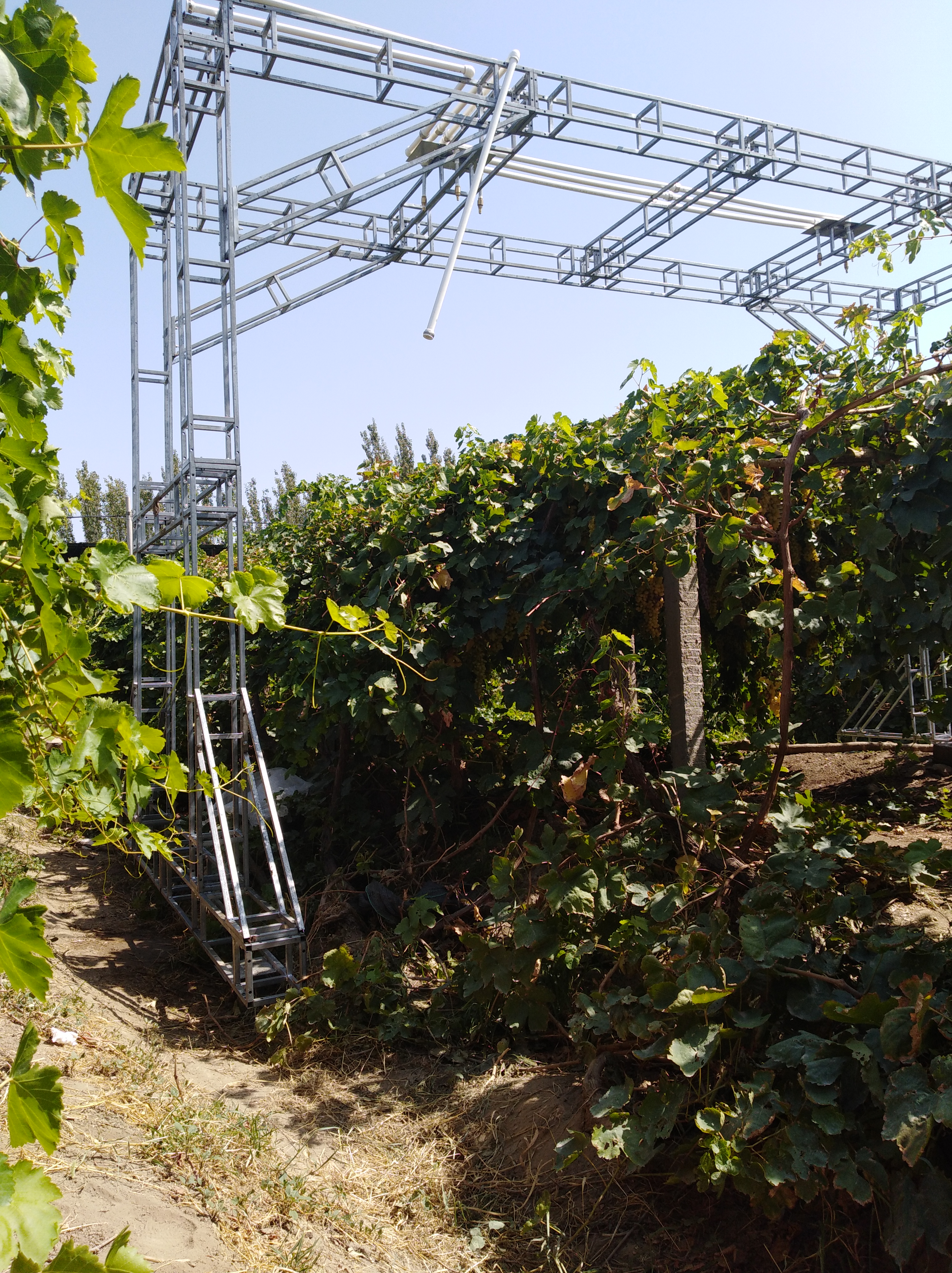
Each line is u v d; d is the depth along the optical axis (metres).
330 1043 4.07
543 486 5.14
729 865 3.88
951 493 3.65
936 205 9.58
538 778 4.85
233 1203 2.60
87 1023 3.64
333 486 6.44
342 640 5.37
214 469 5.02
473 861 5.49
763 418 4.34
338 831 6.01
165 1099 3.13
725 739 7.77
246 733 4.95
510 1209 3.00
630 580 4.65
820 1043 2.65
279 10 5.67
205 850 5.61
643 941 3.42
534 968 3.81
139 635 5.77
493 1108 3.51
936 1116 2.21
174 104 5.41
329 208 7.50
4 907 0.96
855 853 3.68
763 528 3.64
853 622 3.88
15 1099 0.96
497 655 5.60
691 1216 2.86
